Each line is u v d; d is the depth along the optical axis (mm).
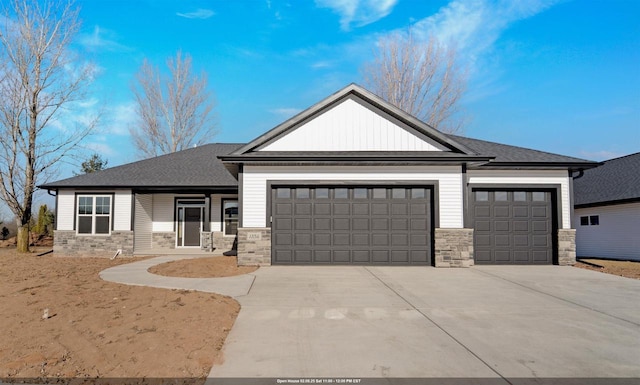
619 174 18172
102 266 12547
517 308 7250
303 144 12539
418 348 5219
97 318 6402
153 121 33406
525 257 12906
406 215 12102
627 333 5875
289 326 6105
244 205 12008
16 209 18609
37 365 4695
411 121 12430
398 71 30453
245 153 12148
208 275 10375
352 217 12078
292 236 12023
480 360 4836
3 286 8797
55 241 16172
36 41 19250
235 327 6035
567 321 6461
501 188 12992
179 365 4672
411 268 11648
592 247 17266
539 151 14688
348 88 12438
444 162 11914
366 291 8516
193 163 19172
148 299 7656
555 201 13031
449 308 7211
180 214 18250
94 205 16297
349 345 5312
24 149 18969
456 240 11883
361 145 12539
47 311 6641
